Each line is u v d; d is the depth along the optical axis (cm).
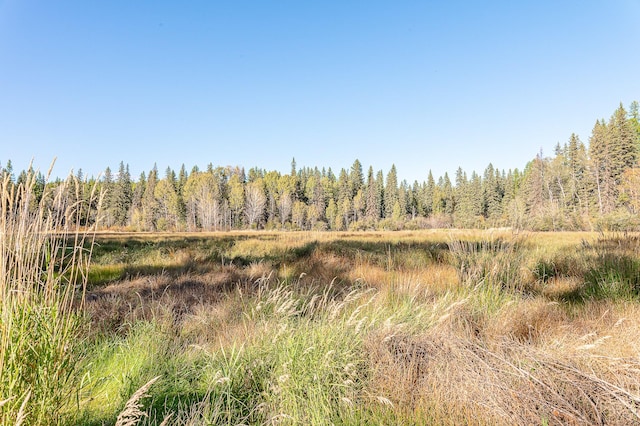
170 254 1185
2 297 194
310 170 11906
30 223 213
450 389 238
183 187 8200
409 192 8838
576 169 5591
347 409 235
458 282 568
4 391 180
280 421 224
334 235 2231
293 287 598
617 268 519
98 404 258
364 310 430
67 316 224
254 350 316
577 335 331
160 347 355
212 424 213
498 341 312
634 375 233
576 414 200
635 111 5762
